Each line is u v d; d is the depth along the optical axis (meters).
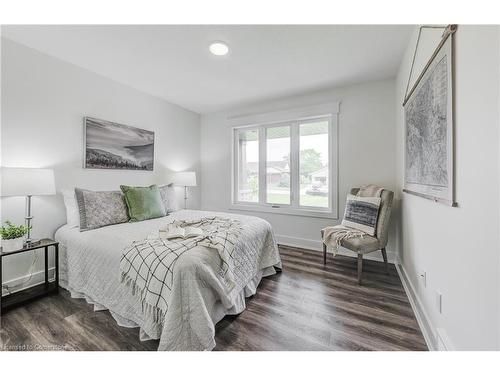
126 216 2.37
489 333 0.80
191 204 4.02
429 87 1.33
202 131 4.18
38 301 1.81
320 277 2.32
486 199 0.81
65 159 2.29
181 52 2.14
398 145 2.51
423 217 1.58
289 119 3.31
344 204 2.98
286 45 2.02
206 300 1.41
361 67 2.44
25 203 2.03
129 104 2.92
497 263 0.75
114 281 1.59
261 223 2.35
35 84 2.07
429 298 1.43
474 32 0.88
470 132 0.92
